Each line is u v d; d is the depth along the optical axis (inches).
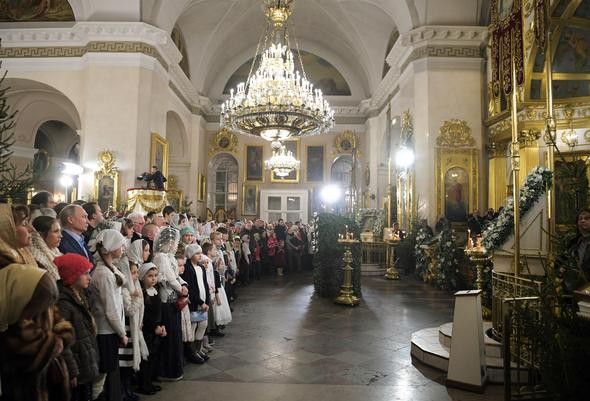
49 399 101.0
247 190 907.4
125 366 156.5
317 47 909.8
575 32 394.3
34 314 81.6
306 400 169.0
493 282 223.0
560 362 141.7
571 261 160.4
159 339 184.1
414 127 544.4
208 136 908.6
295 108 423.8
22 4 544.7
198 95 812.0
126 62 516.7
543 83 412.8
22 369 81.8
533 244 236.1
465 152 521.0
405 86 595.8
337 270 388.2
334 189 816.9
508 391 159.6
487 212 469.1
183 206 681.0
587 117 397.4
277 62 439.2
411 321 303.7
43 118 687.7
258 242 528.4
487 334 226.4
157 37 527.2
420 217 528.1
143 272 169.3
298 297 396.5
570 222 185.5
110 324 139.3
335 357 223.9
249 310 338.3
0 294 79.4
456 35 526.0
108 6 518.3
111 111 511.5
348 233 371.2
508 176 489.4
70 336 92.8
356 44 800.3
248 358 219.9
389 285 472.4
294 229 594.9
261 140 915.4
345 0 719.1
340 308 346.6
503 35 245.3
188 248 211.5
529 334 155.8
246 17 789.9
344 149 904.9
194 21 741.3
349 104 912.9
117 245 142.6
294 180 907.4
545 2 211.2
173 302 185.8
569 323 146.9
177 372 186.1
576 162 195.5
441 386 186.5
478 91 528.7
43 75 540.7
